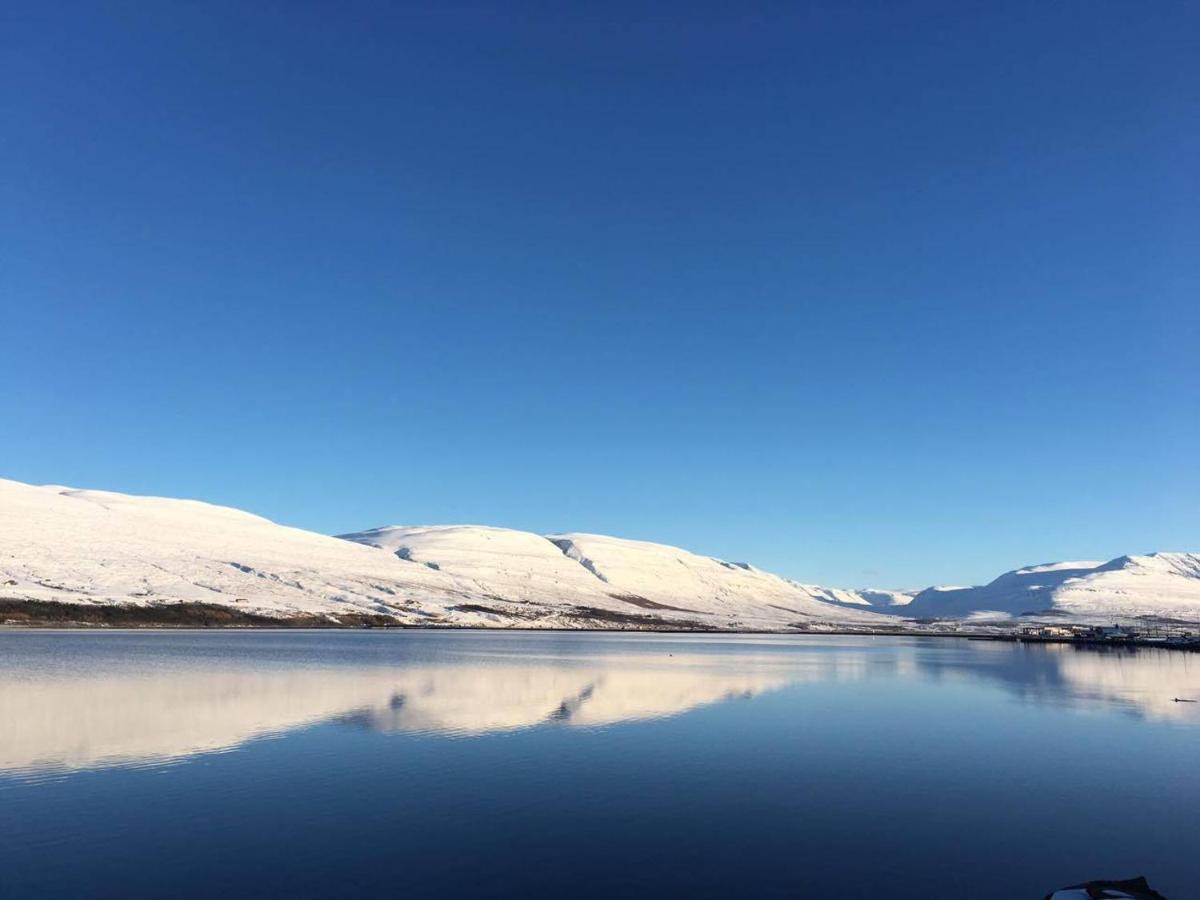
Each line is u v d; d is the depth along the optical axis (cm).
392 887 1509
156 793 2111
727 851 1733
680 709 3775
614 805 2058
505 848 1727
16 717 3109
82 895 1461
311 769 2391
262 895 1466
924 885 1562
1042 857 1723
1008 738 3081
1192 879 1608
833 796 2186
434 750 2681
